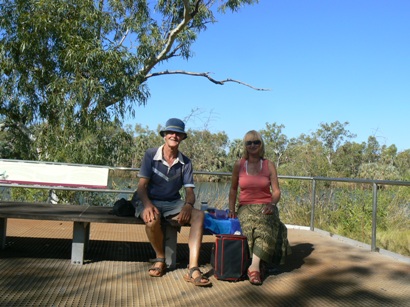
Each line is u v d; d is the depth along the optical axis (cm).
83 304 335
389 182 556
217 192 853
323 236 683
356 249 584
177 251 536
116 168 723
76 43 1102
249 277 413
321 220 906
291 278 436
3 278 384
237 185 482
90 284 384
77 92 1059
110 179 955
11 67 1086
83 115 1070
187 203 429
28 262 439
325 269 474
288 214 930
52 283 380
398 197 959
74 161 1056
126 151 1177
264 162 467
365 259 526
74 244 442
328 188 928
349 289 405
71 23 1125
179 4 1583
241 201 465
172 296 365
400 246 739
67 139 1070
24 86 1087
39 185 707
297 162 1237
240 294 379
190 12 1487
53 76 1097
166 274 428
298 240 645
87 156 1068
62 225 656
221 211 479
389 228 905
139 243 566
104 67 1101
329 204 920
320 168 1213
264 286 405
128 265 454
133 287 383
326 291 397
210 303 352
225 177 859
